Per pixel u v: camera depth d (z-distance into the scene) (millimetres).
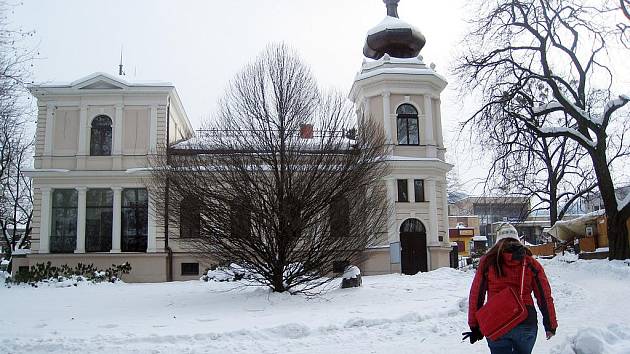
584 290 17656
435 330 11094
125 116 36094
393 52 38656
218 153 17578
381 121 35594
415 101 36219
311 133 18250
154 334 10703
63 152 35781
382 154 19234
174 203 17844
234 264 19859
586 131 27906
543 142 37188
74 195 35781
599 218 33969
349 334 10820
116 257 34656
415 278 23516
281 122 17688
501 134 27922
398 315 12477
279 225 17266
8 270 38438
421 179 35031
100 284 27703
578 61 28109
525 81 28062
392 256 31094
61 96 36062
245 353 9414
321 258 17719
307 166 17406
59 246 35344
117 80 35750
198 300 18000
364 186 17969
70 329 11906
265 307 15922
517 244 6059
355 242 17922
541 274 5949
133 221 35562
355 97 38312
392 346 9719
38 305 17516
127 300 18719
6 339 10484
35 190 35188
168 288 23109
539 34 27750
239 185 17062
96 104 36062
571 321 11828
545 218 80812
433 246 34281
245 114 18094
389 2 39844
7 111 21891
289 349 9664
